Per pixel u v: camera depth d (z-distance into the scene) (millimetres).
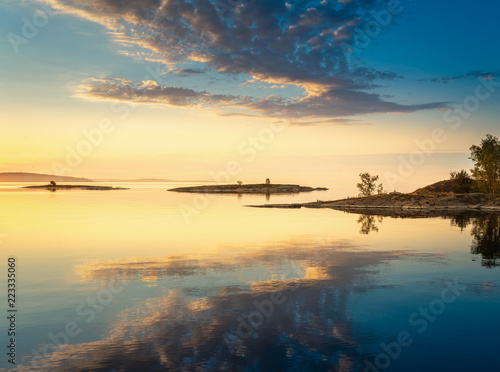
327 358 9484
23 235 33406
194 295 15055
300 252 24781
